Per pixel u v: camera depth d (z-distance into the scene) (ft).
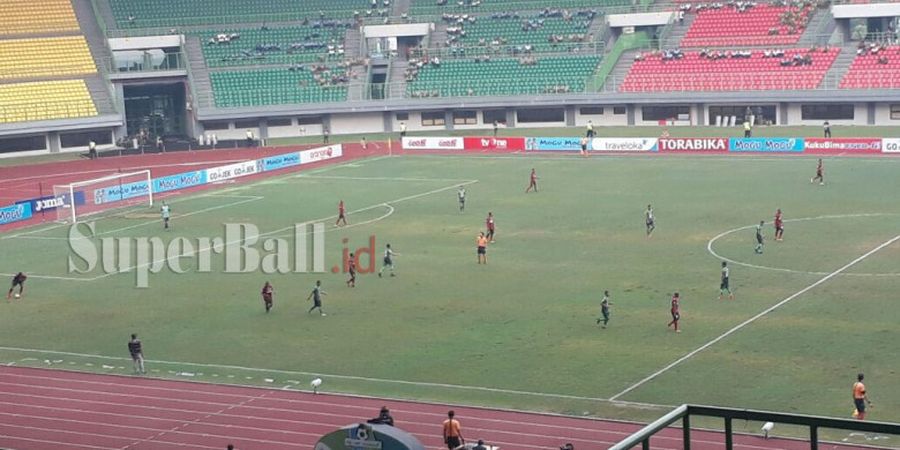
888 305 214.28
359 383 184.65
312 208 344.90
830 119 483.92
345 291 245.04
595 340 201.26
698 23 527.40
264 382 187.62
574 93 511.40
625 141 443.73
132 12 533.55
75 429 169.78
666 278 243.19
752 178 369.50
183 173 394.93
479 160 438.81
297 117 524.93
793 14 513.45
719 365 184.24
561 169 407.03
